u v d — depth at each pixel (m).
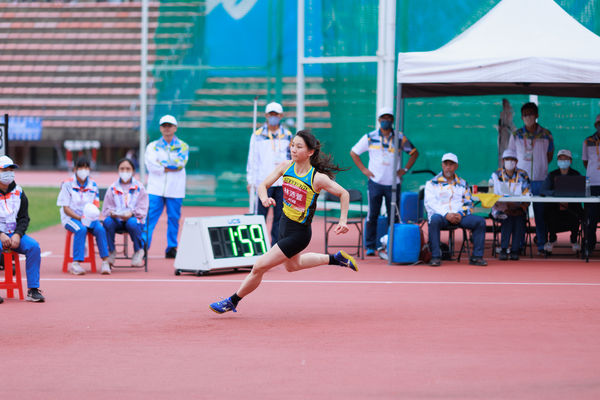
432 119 35.09
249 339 13.73
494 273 21.55
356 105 35.00
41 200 47.78
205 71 41.50
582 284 19.66
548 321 15.18
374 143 24.69
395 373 11.59
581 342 13.48
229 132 41.47
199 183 41.97
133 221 22.23
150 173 24.45
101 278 20.83
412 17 34.47
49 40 87.06
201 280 20.52
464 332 14.23
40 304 17.06
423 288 19.05
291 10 40.00
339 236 30.45
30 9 88.62
